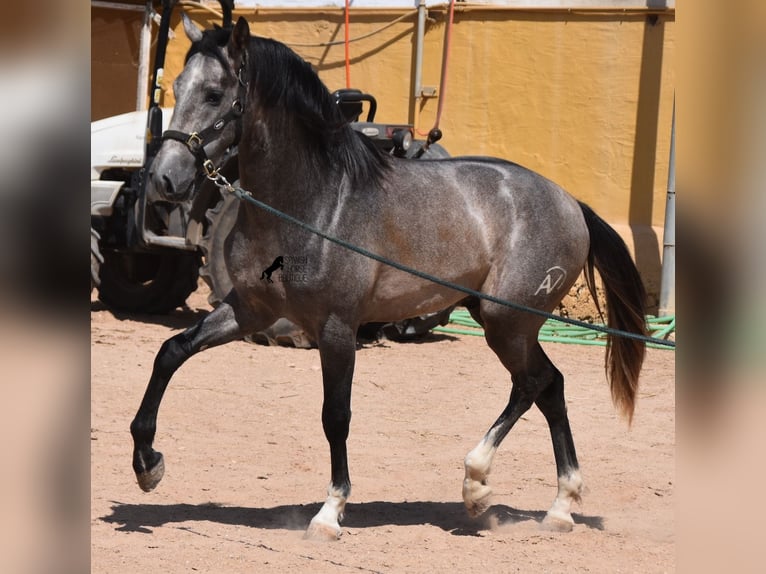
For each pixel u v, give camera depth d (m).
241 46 8.97
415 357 18.31
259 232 9.28
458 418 14.57
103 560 8.37
